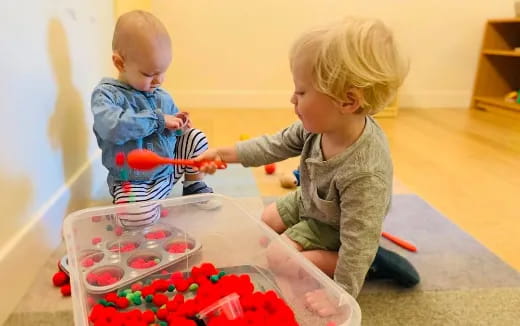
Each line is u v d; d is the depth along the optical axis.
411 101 2.82
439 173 1.57
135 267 0.89
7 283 0.76
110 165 1.05
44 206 0.94
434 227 1.14
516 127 2.30
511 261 1.00
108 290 0.81
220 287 0.81
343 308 0.66
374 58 0.69
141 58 1.01
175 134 1.14
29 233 0.85
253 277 0.90
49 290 0.83
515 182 1.50
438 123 2.37
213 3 2.48
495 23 2.68
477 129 2.24
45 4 0.96
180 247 0.96
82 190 1.18
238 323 0.69
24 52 0.85
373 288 0.88
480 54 2.74
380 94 0.72
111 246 0.95
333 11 2.58
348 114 0.74
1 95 0.76
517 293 0.88
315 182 0.84
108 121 0.97
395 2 2.62
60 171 1.04
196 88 2.61
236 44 2.56
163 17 2.46
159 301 0.80
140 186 1.07
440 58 2.76
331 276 0.89
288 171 1.51
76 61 1.16
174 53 2.53
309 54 0.70
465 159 1.74
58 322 0.75
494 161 1.72
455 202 1.32
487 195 1.38
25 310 0.78
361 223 0.76
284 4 2.54
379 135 0.82
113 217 0.94
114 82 1.05
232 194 1.31
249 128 2.11
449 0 2.66
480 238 1.10
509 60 2.77
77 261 0.80
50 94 0.98
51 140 0.99
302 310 0.76
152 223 1.00
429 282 0.90
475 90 2.80
